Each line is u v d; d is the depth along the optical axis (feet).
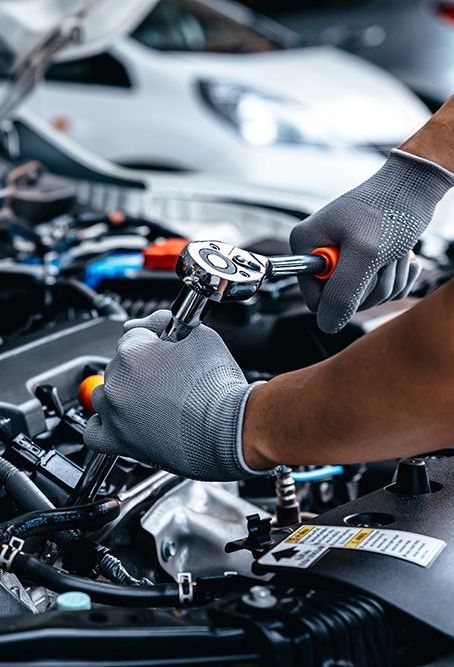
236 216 8.90
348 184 12.81
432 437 2.69
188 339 3.22
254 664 2.67
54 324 5.22
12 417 4.01
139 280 5.74
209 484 4.38
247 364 5.29
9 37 6.66
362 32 18.42
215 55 14.16
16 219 6.66
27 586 3.71
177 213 8.96
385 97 14.03
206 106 13.32
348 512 3.41
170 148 13.33
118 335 4.68
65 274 5.97
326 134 13.19
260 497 4.93
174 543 4.10
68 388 4.33
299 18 24.64
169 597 3.19
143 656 2.62
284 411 2.84
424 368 2.53
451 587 2.91
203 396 3.05
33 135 9.07
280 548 3.20
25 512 3.68
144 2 6.64
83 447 4.17
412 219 4.09
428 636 2.87
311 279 4.12
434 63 20.68
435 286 5.75
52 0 6.41
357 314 5.04
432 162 4.16
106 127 13.50
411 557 3.03
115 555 3.98
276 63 14.34
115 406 3.19
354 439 2.72
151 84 13.43
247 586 3.13
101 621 2.71
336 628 2.72
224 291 3.20
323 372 2.76
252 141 13.08
